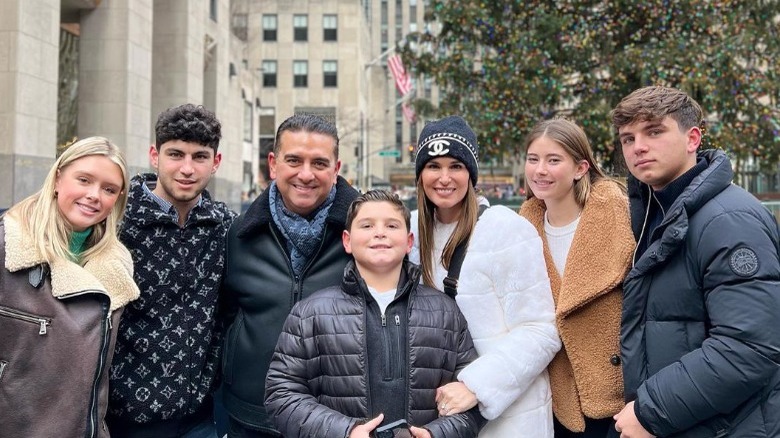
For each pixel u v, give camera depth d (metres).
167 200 3.05
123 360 2.89
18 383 2.33
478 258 2.79
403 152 87.12
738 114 15.00
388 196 2.78
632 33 14.12
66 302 2.44
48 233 2.47
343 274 2.78
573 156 2.93
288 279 3.04
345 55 54.25
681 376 2.22
